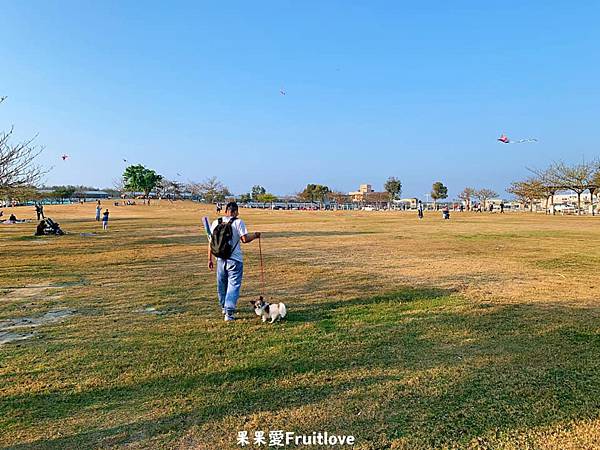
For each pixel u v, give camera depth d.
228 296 5.93
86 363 4.38
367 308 6.49
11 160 16.86
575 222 34.09
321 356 4.48
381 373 4.03
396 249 15.07
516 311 6.25
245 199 121.44
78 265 11.41
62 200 98.94
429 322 5.70
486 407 3.37
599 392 3.61
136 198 115.44
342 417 3.24
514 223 32.81
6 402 3.54
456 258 12.51
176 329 5.52
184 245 16.92
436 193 124.50
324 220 39.94
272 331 5.39
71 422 3.21
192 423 3.19
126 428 3.12
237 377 3.97
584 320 5.77
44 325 5.79
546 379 3.88
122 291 7.98
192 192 119.38
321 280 8.93
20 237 20.94
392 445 2.88
